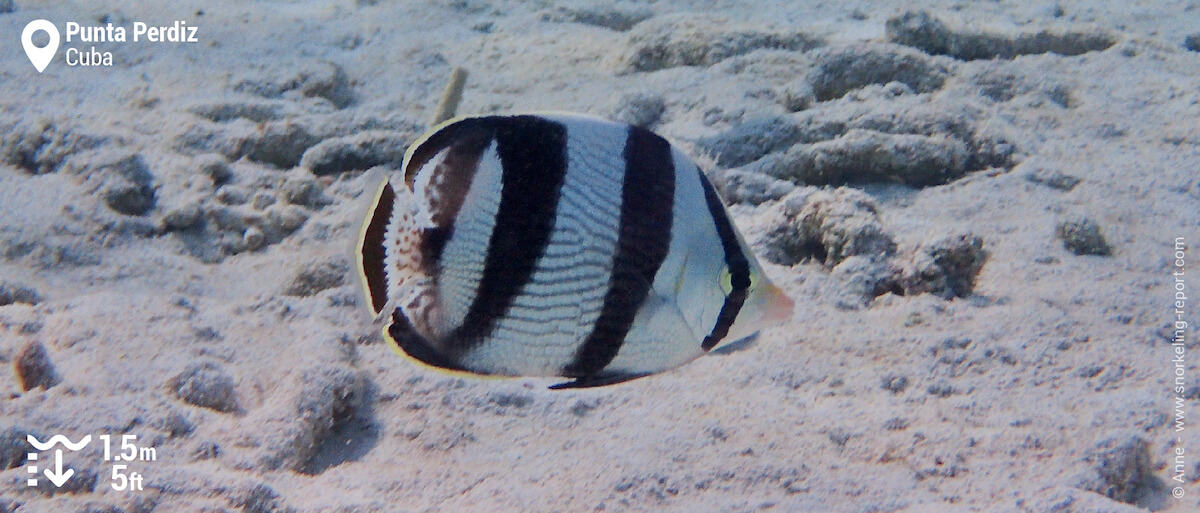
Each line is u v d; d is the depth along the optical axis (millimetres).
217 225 5395
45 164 5895
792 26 8781
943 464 3215
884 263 4582
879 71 6867
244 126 6406
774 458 3279
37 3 9266
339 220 5367
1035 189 5504
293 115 6695
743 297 1974
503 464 3336
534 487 3160
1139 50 7664
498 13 9797
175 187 5645
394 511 2977
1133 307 4188
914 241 4582
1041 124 6395
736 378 3816
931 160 5684
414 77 7777
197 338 4070
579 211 1816
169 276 4938
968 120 6047
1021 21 9328
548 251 1822
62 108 6773
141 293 4742
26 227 5109
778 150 6090
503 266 1809
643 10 9875
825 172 5820
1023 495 2994
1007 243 4898
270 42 8461
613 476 3178
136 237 5266
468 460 3381
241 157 6207
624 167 1839
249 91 7129
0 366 3820
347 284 4641
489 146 1768
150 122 6512
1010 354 3859
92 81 7355
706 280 1926
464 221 1780
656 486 3131
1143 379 3645
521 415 3641
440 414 3645
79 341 3906
